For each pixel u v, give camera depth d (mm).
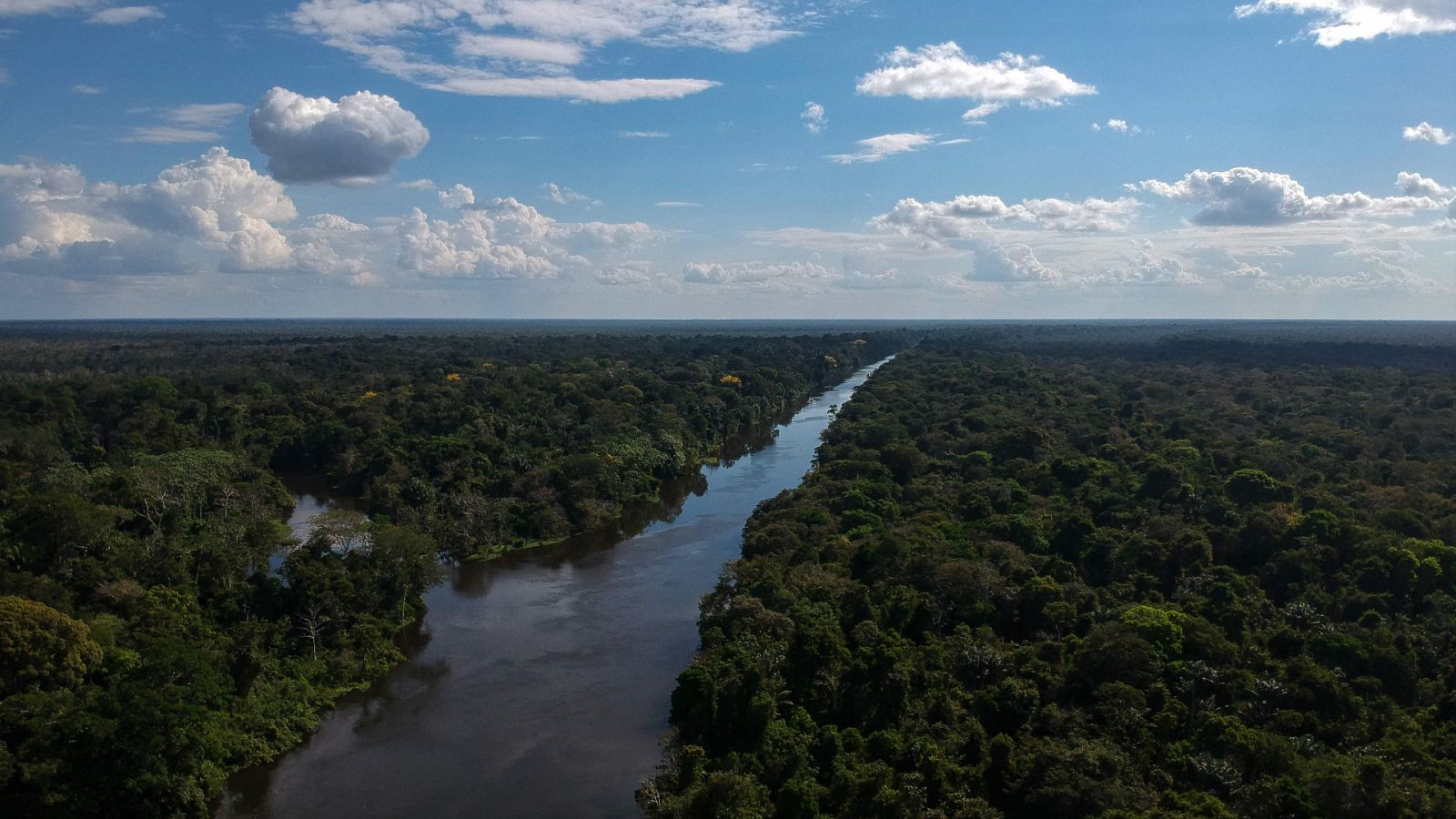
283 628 84062
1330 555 97562
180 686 66562
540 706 80125
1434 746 62250
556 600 105750
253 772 69562
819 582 90875
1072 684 72125
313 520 103312
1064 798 57656
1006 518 112438
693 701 71250
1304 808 54531
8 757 57750
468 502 126562
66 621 68875
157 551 92375
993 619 86375
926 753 63250
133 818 60031
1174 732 66062
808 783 61500
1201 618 81250
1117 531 107500
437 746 73562
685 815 58406
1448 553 92312
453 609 103000
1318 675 70062
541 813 64625
